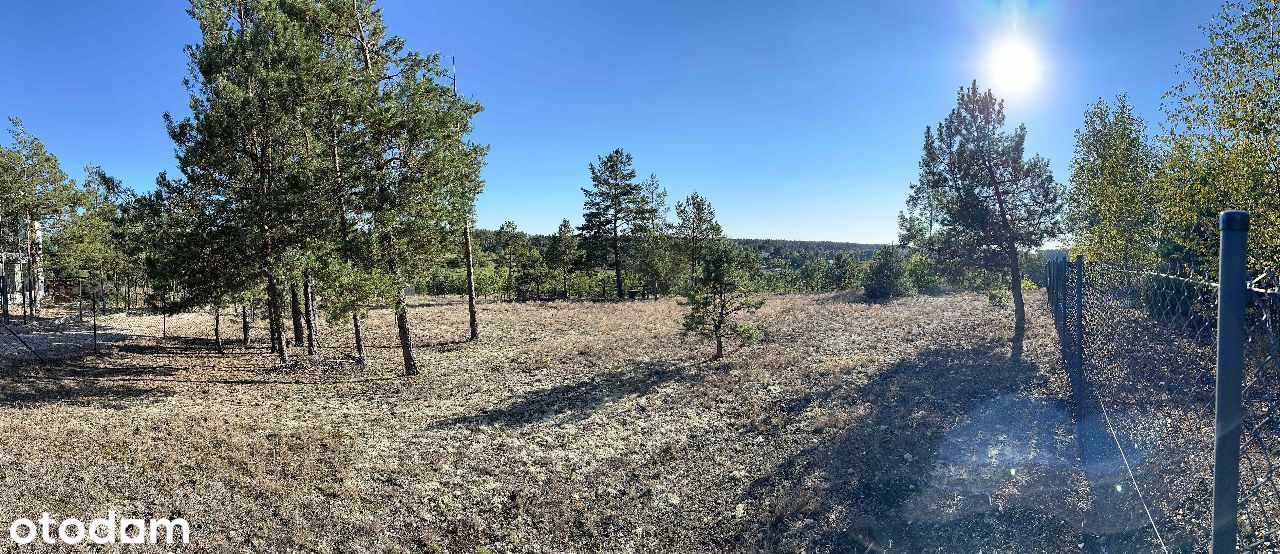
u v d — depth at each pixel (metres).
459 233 22.30
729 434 11.27
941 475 8.10
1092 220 17.39
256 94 17.55
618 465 10.12
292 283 19.44
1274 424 3.90
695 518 8.09
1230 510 2.77
